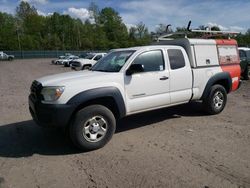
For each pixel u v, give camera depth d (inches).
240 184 153.5
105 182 159.0
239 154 193.0
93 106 204.1
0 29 3686.0
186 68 262.8
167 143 216.4
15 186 156.8
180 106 328.2
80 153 201.3
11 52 2910.9
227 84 306.7
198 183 154.9
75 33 4222.4
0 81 697.6
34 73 965.8
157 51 245.1
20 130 256.4
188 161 182.9
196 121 275.0
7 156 198.1
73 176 167.2
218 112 299.7
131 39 4173.2
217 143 214.4
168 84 247.8
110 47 4015.8
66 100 194.4
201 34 328.5
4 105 367.6
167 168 173.5
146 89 233.3
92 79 208.1
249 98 395.9
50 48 3850.9
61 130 251.6
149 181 158.2
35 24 4325.8
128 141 222.4
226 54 303.9
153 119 282.8
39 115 199.0
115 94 213.2
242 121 273.6
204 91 282.2
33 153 202.8
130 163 181.9
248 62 594.2
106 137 209.2
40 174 170.4
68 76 218.2
